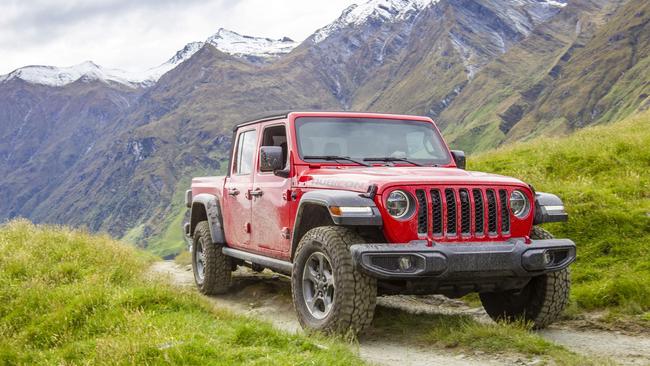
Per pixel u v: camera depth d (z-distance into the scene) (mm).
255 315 7352
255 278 10328
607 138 15547
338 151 7059
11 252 9945
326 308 5934
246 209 8047
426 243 5539
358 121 7340
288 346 5184
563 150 14906
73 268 9055
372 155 7121
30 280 8414
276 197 7137
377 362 5082
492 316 7055
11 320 7309
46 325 6836
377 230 5934
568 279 6281
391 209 5652
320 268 6039
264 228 7488
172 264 14961
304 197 6273
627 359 5270
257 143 7992
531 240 5906
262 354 4961
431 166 7141
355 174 6195
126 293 7051
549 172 14055
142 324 5918
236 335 5438
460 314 7059
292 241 6613
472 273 5590
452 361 5148
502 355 5219
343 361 4773
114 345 5375
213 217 9039
